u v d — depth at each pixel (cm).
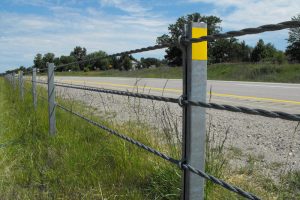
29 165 431
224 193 312
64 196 348
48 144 525
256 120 718
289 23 153
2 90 1747
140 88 1950
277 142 522
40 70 898
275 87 1695
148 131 516
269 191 326
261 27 166
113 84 2561
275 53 5497
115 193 344
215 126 662
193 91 223
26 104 1026
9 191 356
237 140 544
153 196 334
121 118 775
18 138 564
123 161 400
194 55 221
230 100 1121
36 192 357
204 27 220
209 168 327
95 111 916
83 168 406
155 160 385
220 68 3512
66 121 660
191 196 233
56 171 409
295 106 926
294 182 333
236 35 180
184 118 230
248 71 3056
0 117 759
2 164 432
